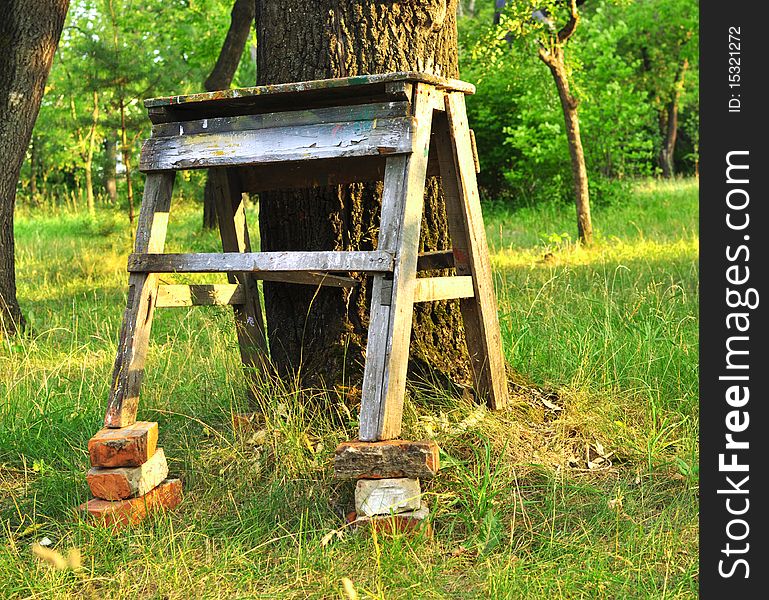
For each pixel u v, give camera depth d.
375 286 3.65
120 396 3.96
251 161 3.96
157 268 4.05
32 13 7.80
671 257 11.04
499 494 3.80
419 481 3.78
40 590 3.23
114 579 3.29
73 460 4.43
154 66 13.27
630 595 3.12
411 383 4.52
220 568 3.30
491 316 4.41
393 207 3.68
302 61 4.53
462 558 3.37
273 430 4.18
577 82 14.75
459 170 4.19
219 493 3.95
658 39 32.62
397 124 3.71
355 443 3.53
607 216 18.16
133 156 16.72
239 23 14.02
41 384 5.38
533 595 3.08
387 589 3.14
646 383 4.89
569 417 4.48
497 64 13.34
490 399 4.43
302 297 4.59
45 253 14.57
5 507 4.05
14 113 7.80
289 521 3.68
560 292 7.47
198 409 4.94
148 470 3.80
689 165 41.94
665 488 3.96
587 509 3.75
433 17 4.52
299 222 4.56
